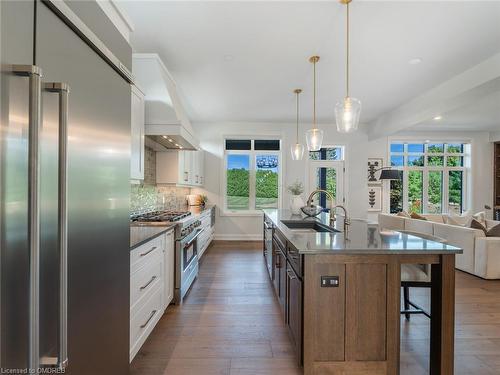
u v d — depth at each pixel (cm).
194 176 549
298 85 422
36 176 73
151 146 406
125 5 234
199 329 249
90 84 107
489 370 197
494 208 737
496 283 374
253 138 677
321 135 369
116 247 130
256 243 627
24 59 75
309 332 178
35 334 73
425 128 714
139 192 375
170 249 284
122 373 138
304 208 350
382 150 717
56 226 86
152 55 313
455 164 748
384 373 180
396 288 180
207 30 273
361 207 691
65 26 92
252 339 234
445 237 450
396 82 408
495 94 459
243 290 341
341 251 175
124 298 140
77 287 99
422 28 267
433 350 187
